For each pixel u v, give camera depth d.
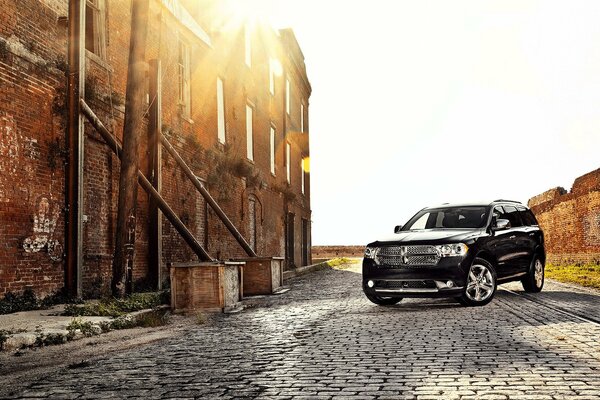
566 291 12.25
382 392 4.21
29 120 9.90
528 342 6.10
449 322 7.78
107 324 8.03
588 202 21.48
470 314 8.55
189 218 16.89
